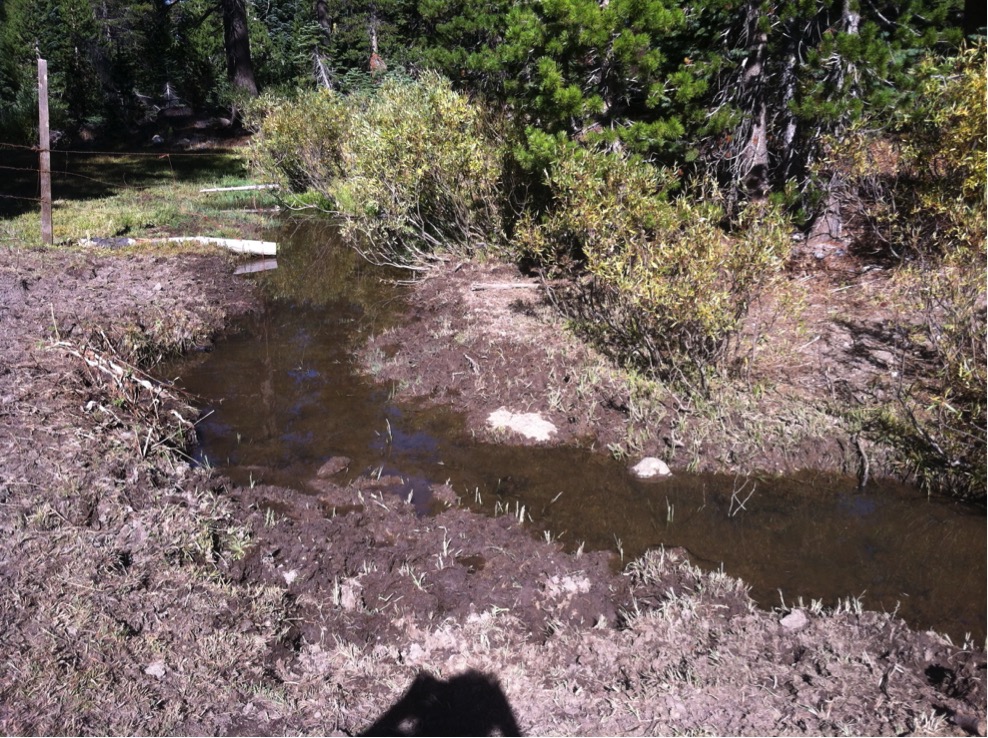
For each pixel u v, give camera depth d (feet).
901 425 17.19
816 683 10.78
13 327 22.40
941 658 11.27
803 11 24.04
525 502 16.22
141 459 16.39
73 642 11.05
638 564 13.85
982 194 20.38
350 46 97.19
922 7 24.77
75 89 80.23
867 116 23.75
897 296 21.89
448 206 31.71
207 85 94.68
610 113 27.07
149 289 28.32
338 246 37.55
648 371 20.38
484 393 20.70
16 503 14.07
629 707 10.44
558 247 25.40
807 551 14.37
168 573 12.72
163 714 10.09
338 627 12.22
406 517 15.40
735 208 26.37
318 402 21.11
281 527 14.85
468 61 28.71
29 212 39.34
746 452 17.33
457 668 11.36
